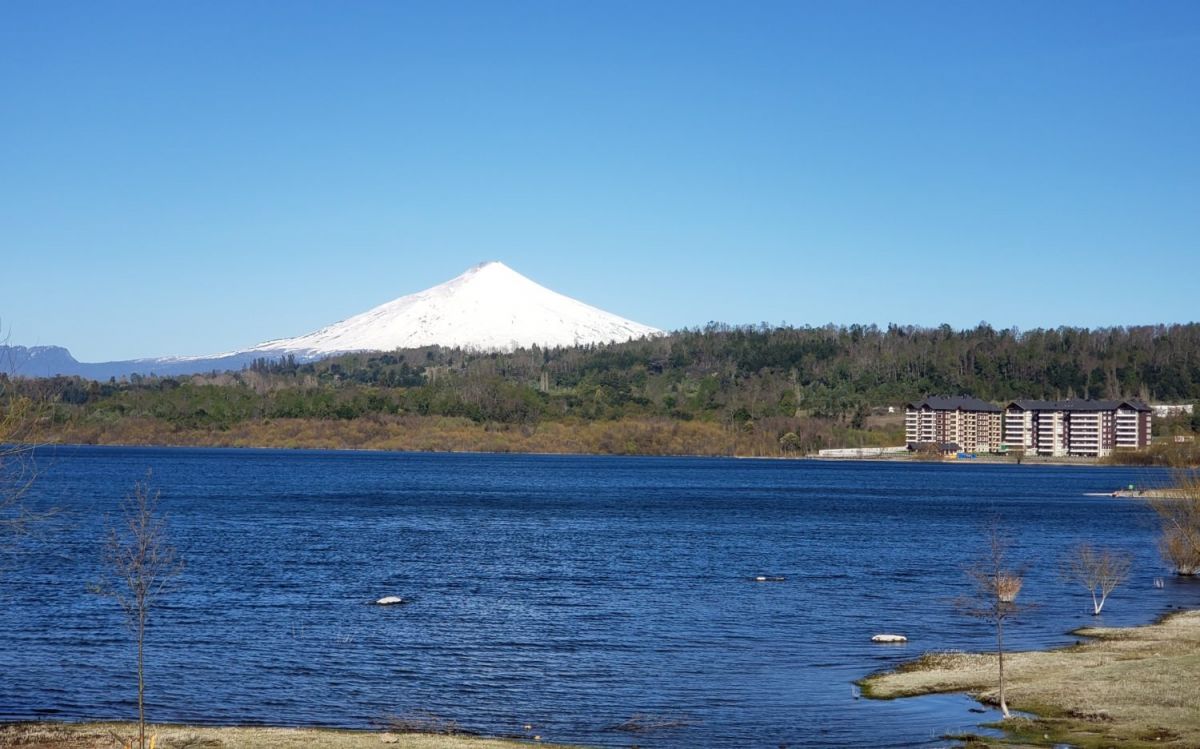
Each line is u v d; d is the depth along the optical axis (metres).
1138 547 106.25
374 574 81.38
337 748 35.31
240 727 38.53
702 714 41.25
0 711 41.44
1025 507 169.12
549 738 38.25
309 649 53.28
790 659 51.34
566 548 101.88
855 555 97.69
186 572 79.94
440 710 42.12
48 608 63.19
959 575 83.06
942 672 46.78
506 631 58.41
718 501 177.25
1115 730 36.06
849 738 37.28
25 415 38.34
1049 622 61.03
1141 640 53.88
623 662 50.78
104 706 42.38
